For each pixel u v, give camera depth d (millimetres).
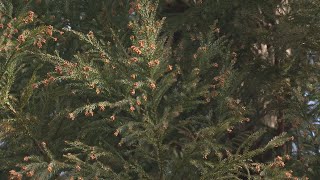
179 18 6840
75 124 5629
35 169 4828
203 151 4867
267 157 6707
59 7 6617
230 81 5547
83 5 6828
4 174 6012
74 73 4762
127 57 5082
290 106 6188
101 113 5387
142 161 5664
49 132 5234
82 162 4848
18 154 5352
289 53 7105
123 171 5238
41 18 6312
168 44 5523
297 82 6434
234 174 5395
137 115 4973
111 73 4902
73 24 6676
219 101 5496
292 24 6367
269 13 6578
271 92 6547
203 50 5387
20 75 5906
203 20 6879
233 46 6973
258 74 6637
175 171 5191
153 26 4895
